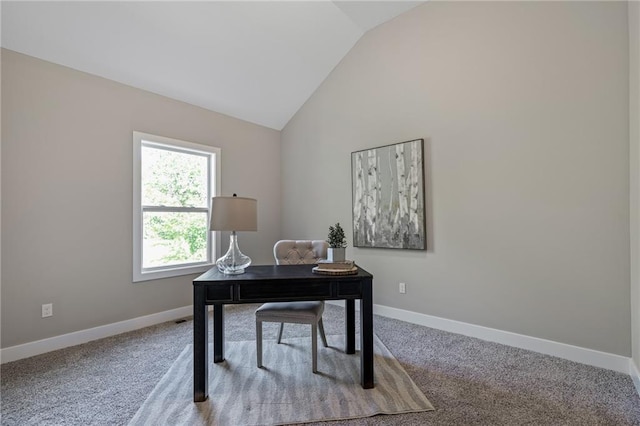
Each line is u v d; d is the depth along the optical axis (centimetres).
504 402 181
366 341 197
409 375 213
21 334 246
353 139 377
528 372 216
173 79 329
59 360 240
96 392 194
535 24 251
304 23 327
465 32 289
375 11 329
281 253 291
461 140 291
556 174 242
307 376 212
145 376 214
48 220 261
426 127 314
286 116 450
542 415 169
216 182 389
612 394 189
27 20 234
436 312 308
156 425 162
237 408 176
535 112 251
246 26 307
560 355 239
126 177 310
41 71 258
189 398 186
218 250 391
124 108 309
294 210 449
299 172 442
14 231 244
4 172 240
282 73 378
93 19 250
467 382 203
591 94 227
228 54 327
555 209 242
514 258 262
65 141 271
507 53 265
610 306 220
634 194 202
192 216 372
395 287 339
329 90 404
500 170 268
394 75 339
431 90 311
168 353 252
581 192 231
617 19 217
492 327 273
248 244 427
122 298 305
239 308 383
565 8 237
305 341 277
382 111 350
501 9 268
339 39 362
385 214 343
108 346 267
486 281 276
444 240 302
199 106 373
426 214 314
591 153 227
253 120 433
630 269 212
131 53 287
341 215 391
